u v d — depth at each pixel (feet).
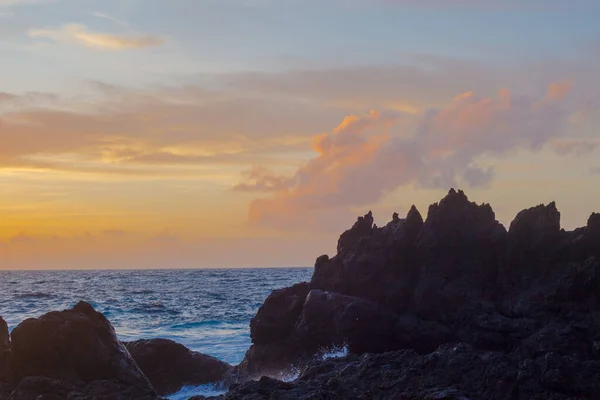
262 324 89.86
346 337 81.25
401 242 84.58
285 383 61.46
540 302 72.74
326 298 84.07
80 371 68.08
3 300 307.99
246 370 90.12
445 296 78.89
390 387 60.80
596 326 67.21
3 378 65.72
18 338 67.36
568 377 57.82
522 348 69.31
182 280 567.18
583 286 69.87
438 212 82.74
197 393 91.45
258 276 654.53
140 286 454.40
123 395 64.80
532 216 77.92
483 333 74.49
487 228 81.76
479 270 79.82
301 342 85.20
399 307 83.05
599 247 73.87
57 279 636.48
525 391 58.23
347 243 91.30
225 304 273.33
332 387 59.77
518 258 77.56
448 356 63.82
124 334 169.07
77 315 70.74
